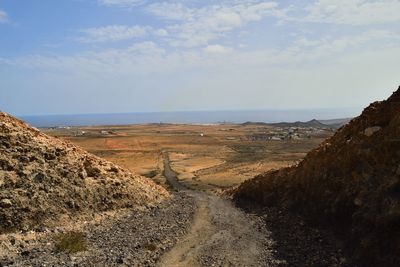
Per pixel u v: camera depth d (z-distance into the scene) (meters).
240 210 41.94
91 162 37.75
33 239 24.28
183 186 88.38
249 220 34.47
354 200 23.03
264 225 31.52
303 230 27.41
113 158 153.00
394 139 22.62
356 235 21.16
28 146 31.36
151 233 28.12
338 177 27.30
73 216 29.84
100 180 36.75
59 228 27.16
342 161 27.70
